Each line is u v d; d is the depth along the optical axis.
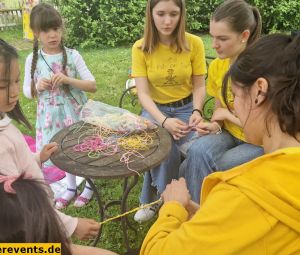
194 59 2.74
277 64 0.97
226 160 2.25
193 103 2.76
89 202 2.92
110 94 4.88
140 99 2.68
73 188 2.94
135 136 2.27
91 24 6.97
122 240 2.52
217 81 2.47
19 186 0.92
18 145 1.71
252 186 0.92
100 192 3.04
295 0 7.26
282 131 0.98
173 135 2.49
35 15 2.76
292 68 0.95
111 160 2.03
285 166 0.91
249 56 1.03
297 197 0.88
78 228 1.69
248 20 2.20
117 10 7.02
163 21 2.47
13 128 1.75
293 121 0.96
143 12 7.19
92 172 1.92
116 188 3.07
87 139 2.24
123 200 2.20
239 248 0.92
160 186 2.49
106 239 2.53
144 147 2.16
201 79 2.79
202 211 0.99
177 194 1.34
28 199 0.90
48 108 2.88
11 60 1.60
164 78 2.68
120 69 5.79
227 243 0.93
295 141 0.98
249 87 1.02
